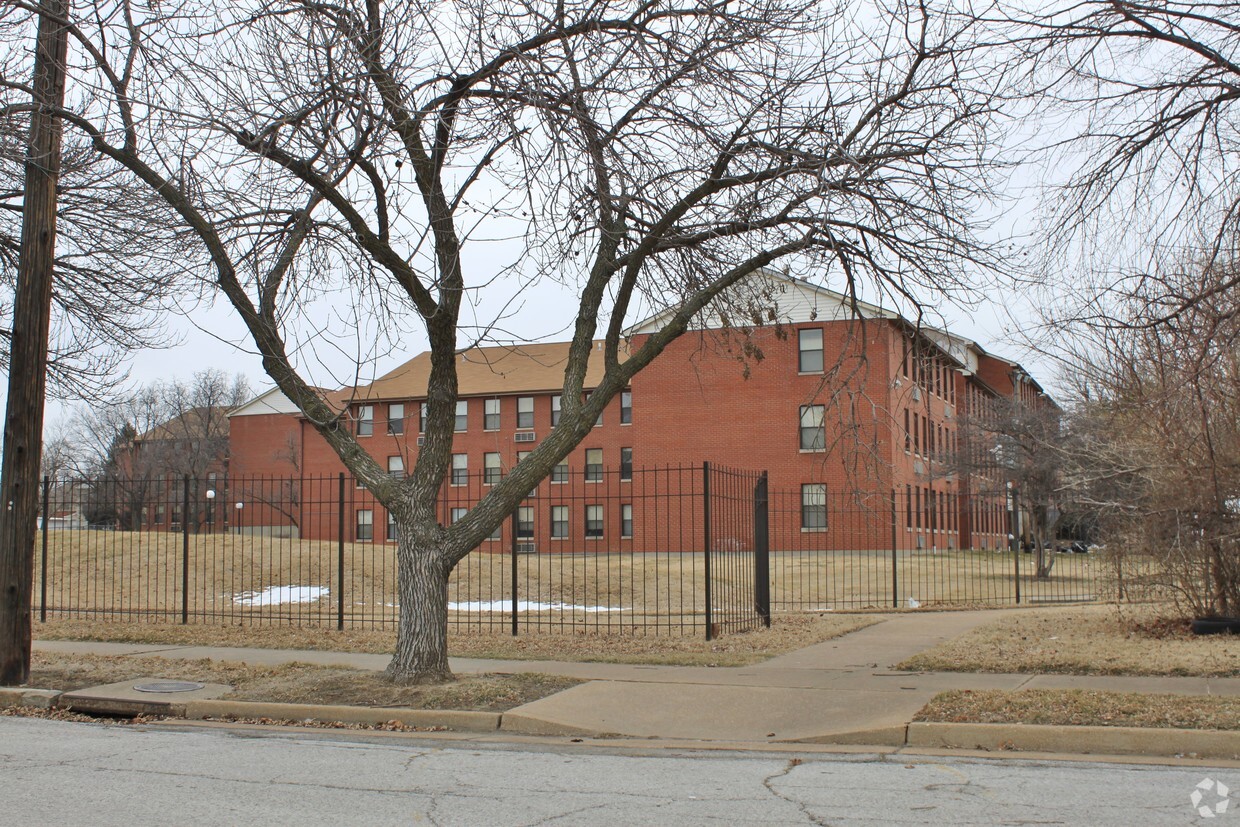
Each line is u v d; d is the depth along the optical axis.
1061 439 28.92
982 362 53.72
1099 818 6.17
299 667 12.10
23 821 6.28
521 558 31.33
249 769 7.81
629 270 11.48
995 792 6.87
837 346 41.09
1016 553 21.80
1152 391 13.84
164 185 11.21
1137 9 9.63
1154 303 11.09
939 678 10.97
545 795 6.93
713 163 11.41
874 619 17.81
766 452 42.03
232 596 17.84
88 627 16.41
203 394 78.38
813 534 40.38
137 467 63.09
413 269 10.91
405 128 10.59
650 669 11.93
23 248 11.91
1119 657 11.73
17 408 11.69
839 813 6.37
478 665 12.22
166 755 8.37
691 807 6.57
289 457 63.34
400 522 11.02
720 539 20.97
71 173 14.91
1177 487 13.87
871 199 10.62
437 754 8.39
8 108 11.09
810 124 10.80
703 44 10.50
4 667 11.37
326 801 6.78
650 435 44.31
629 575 24.80
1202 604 14.55
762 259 11.37
